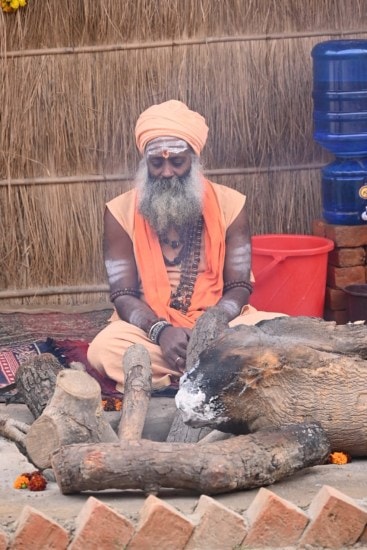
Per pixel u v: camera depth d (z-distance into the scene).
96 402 5.15
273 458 4.83
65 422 5.05
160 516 4.41
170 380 6.37
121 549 4.40
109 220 6.78
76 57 8.40
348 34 8.52
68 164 8.59
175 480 4.71
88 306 8.70
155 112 6.61
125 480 4.71
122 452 4.71
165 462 4.70
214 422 5.21
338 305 8.04
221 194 6.86
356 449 5.33
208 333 5.93
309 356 5.26
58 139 8.53
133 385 5.64
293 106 8.55
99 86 8.45
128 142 8.58
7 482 5.06
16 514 4.62
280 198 8.68
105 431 5.18
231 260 6.77
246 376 5.15
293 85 8.52
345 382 5.27
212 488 4.70
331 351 5.45
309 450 4.94
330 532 4.50
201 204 6.64
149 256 6.66
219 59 8.44
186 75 8.44
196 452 4.74
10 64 8.37
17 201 8.61
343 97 7.79
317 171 8.69
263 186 8.66
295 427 5.00
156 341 6.38
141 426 5.40
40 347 7.46
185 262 6.74
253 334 5.29
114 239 6.76
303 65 8.50
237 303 6.60
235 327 5.37
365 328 5.57
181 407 5.18
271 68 8.48
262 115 8.53
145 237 6.68
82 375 5.20
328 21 8.50
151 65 8.42
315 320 5.67
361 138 7.83
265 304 7.76
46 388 5.93
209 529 4.45
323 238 8.06
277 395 5.22
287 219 8.71
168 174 6.56
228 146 8.57
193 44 8.41
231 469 4.71
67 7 8.30
